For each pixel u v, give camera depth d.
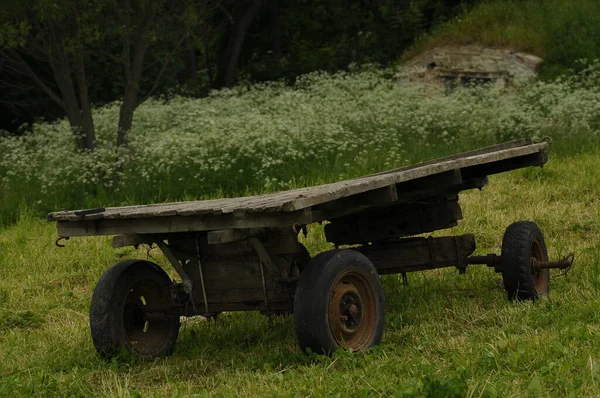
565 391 5.34
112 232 7.16
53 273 12.13
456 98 21.70
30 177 17.94
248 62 35.28
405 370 6.20
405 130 19.44
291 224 6.19
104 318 7.32
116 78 26.36
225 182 16.64
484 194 14.57
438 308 8.55
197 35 27.75
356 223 8.93
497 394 5.29
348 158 17.44
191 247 7.49
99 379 7.02
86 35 19.56
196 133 18.34
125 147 19.02
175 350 7.99
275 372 6.57
